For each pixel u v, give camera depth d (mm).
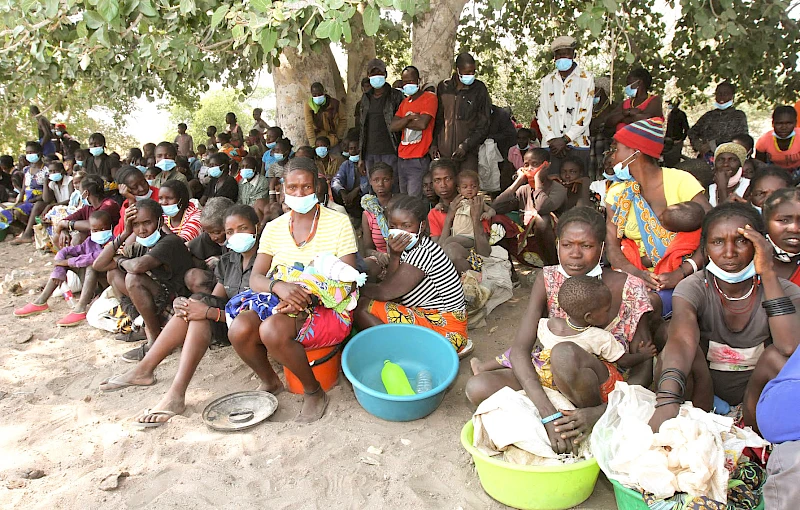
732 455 2188
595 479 2457
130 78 5871
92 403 3406
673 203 3209
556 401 2613
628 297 2703
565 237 2684
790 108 5395
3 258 7109
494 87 12102
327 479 2688
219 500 2559
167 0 3832
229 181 7699
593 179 7094
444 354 3383
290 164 3236
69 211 6617
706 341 2656
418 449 2900
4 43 4613
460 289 3818
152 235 4070
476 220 4613
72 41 4434
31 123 13836
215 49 4699
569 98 6098
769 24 6426
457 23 6648
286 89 8344
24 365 3955
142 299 3922
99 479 2672
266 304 3221
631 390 2457
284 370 3510
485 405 2588
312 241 3371
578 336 2596
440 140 6164
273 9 3225
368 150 6688
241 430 3064
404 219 3615
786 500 1839
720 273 2445
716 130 6289
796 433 1894
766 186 3441
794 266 2781
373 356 3520
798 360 2012
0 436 3088
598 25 4008
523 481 2354
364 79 7117
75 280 5086
